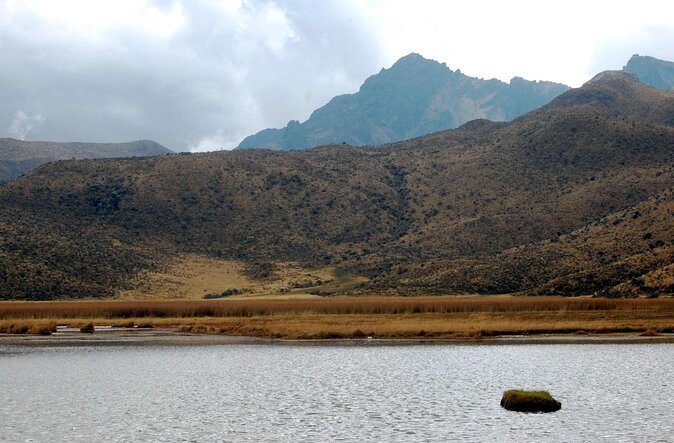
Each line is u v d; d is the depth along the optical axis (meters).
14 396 45.38
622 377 51.69
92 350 73.19
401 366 58.78
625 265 135.38
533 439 33.94
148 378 53.12
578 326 89.06
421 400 43.41
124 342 81.38
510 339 81.00
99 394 46.12
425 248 199.62
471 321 96.56
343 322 99.50
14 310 117.25
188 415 39.56
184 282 185.25
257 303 130.00
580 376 52.28
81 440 34.19
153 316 119.25
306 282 187.12
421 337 84.06
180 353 70.19
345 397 44.62
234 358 65.62
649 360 61.03
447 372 55.03
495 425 36.62
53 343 80.44
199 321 106.81
